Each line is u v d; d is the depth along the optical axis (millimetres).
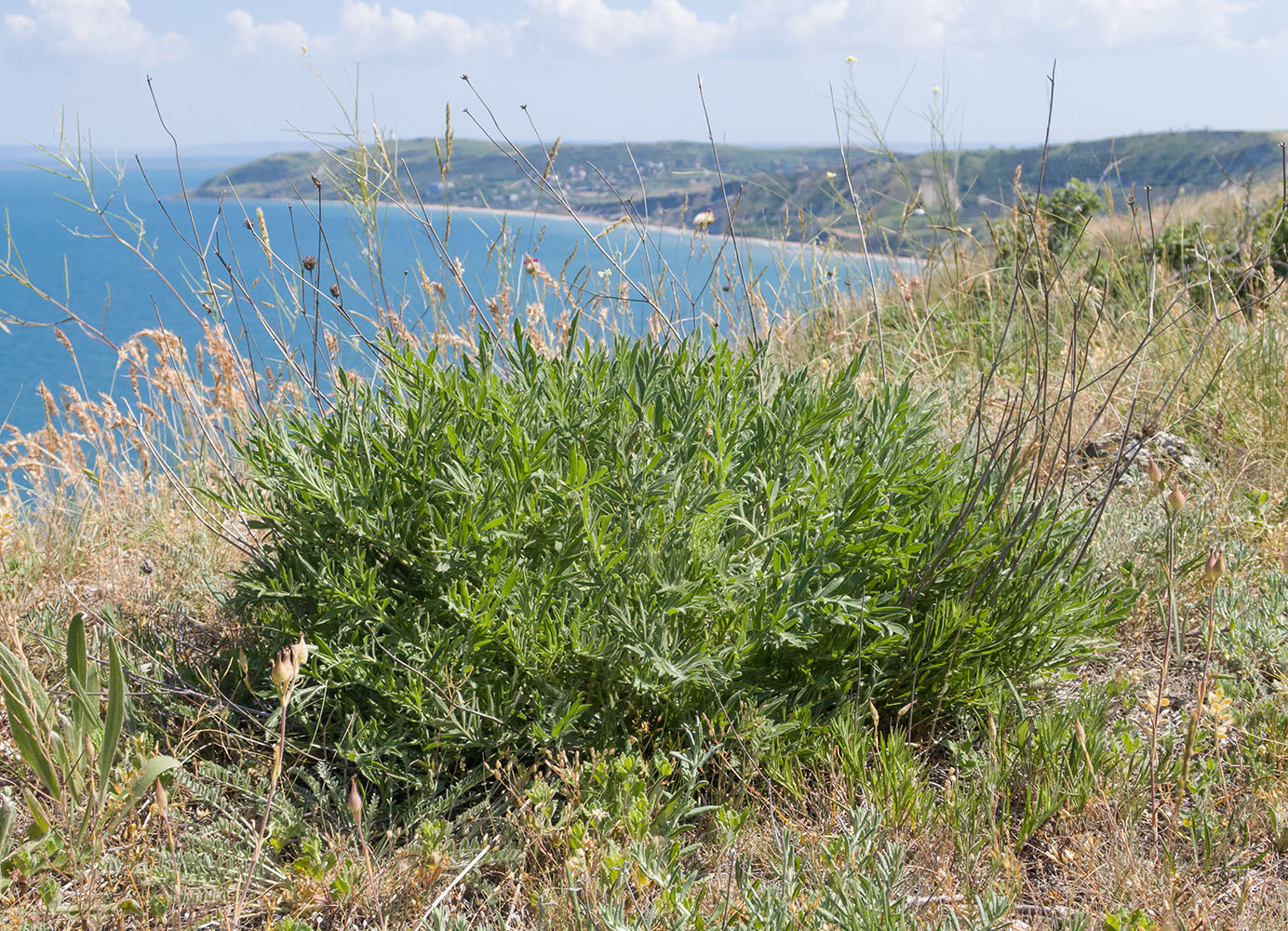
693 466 2430
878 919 1632
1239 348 4492
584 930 1710
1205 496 3537
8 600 3100
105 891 1938
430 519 2336
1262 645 2744
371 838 2133
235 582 2711
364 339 2711
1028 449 2645
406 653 2230
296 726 2414
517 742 2246
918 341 4801
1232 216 7129
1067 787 2115
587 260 3762
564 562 2254
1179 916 1735
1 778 2312
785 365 4516
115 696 1995
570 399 2549
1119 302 5594
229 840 2090
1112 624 2596
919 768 2184
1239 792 2143
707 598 2215
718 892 1876
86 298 56906
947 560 2445
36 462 3711
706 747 2250
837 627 2359
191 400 3420
